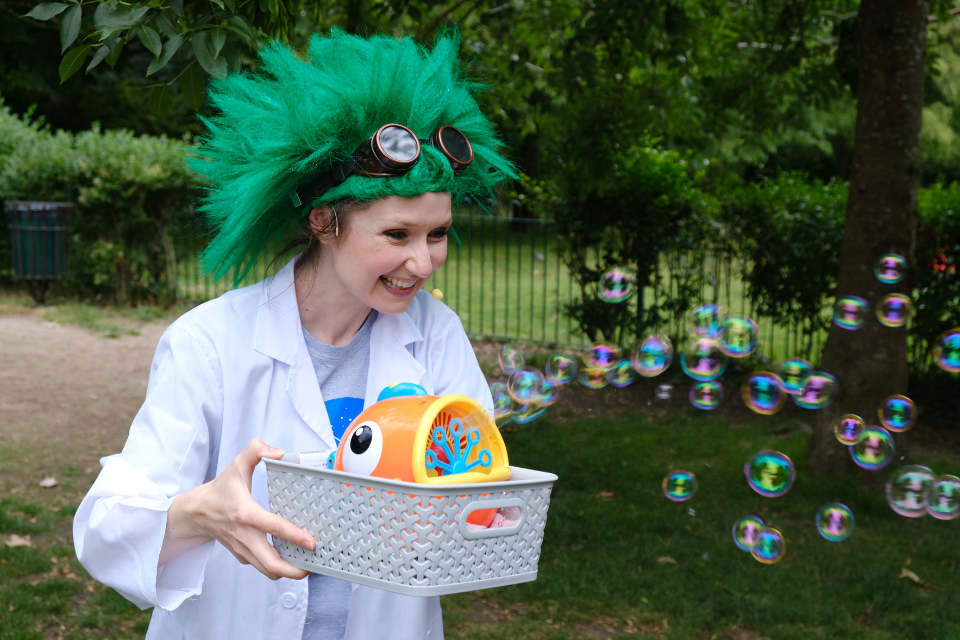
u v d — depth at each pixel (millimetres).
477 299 11500
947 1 6180
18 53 16672
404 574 972
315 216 1264
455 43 1407
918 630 3396
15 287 10391
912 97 4652
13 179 9742
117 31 2010
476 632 3334
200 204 1387
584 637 3334
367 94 1209
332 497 1023
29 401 6391
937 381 6500
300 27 5016
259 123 1259
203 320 1315
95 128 9922
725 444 5852
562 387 7398
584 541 4188
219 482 1103
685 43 6094
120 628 3340
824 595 3678
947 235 6375
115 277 9828
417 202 1194
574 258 7844
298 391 1354
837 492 4840
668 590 3688
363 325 1451
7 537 4070
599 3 5961
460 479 1033
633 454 5582
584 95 5984
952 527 4500
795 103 6859
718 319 6402
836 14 6301
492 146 1373
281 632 1316
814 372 5047
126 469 1214
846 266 4875
